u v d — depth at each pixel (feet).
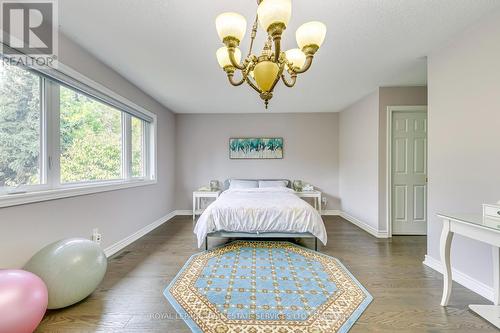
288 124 16.15
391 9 5.45
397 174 11.09
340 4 5.25
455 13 5.60
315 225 8.95
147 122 12.52
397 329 4.65
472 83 6.09
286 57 5.12
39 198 5.71
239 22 4.08
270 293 5.95
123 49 7.25
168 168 14.83
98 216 8.02
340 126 15.84
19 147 5.66
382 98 10.88
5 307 3.70
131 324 4.79
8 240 5.10
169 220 14.38
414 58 7.92
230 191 13.93
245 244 9.66
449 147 6.81
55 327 4.67
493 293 5.51
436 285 6.37
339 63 8.30
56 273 4.91
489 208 4.92
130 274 7.00
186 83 10.24
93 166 8.41
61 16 5.66
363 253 8.80
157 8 5.39
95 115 8.51
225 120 16.19
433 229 7.46
